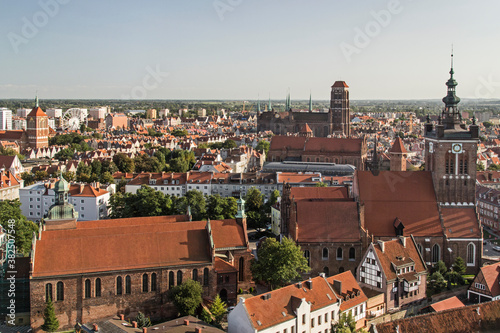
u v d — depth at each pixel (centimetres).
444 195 16088
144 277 12800
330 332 12019
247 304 10962
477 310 11281
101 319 12462
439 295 14400
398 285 13600
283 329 11081
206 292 13325
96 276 12362
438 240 15588
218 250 14350
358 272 14125
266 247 14100
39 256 12262
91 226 14738
